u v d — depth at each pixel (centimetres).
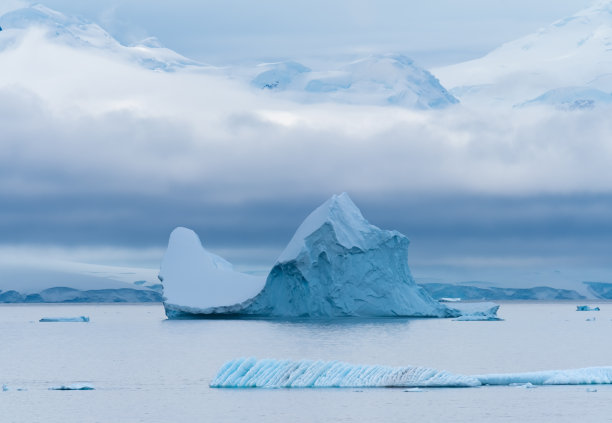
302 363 8775
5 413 7575
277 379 8619
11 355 12475
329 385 8475
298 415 7344
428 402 7738
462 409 7488
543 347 13150
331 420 7188
